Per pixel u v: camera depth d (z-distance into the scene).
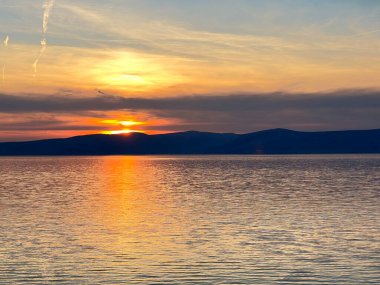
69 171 154.00
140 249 32.78
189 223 42.84
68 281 26.19
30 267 28.59
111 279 26.50
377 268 28.11
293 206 54.59
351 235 36.91
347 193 69.88
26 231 39.25
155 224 42.44
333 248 32.66
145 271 27.83
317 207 53.44
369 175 116.44
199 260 29.95
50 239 36.00
